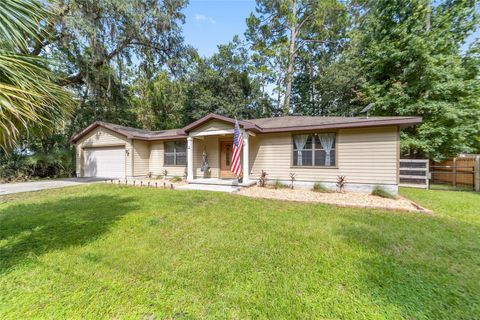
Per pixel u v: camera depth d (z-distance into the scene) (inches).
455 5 482.9
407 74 453.4
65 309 89.3
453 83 412.8
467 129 413.7
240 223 189.6
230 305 91.2
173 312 87.9
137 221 195.9
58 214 217.3
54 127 131.3
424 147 422.9
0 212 227.6
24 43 102.0
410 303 91.3
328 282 105.8
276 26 837.8
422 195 310.2
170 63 586.9
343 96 702.5
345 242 150.0
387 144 310.8
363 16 695.1
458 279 107.1
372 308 88.8
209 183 402.3
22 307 90.1
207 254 134.6
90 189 364.2
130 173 518.0
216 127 402.6
